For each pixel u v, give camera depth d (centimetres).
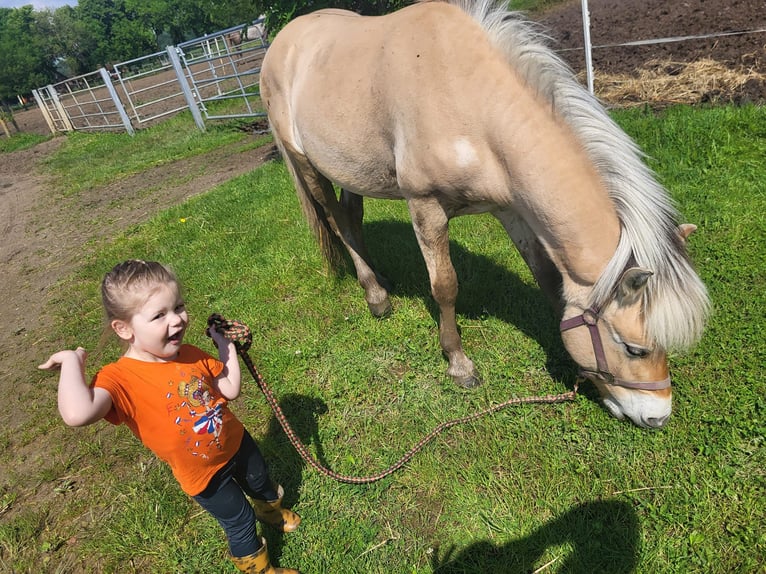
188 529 252
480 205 250
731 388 255
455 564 217
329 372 329
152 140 1157
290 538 238
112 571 240
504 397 285
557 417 268
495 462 251
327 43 303
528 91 212
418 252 434
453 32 229
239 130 1059
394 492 250
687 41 745
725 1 879
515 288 363
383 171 282
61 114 1603
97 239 642
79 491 286
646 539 210
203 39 1048
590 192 204
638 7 1033
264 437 292
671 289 192
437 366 316
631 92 648
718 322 291
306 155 342
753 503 209
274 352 351
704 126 481
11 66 5138
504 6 235
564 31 999
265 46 991
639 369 215
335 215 367
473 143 227
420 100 233
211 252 507
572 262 213
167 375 181
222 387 196
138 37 6431
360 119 269
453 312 292
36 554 255
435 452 264
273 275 441
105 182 918
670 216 204
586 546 211
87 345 420
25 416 356
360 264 368
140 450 303
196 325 401
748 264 326
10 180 1132
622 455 241
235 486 200
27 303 521
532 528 222
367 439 279
